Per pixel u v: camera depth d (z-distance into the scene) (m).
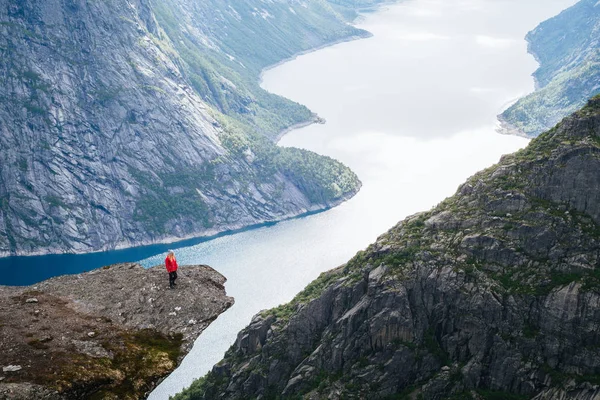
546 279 181.12
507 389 178.88
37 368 57.34
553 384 174.38
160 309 67.69
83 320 64.38
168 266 69.88
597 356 172.50
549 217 187.12
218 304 69.44
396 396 183.12
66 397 56.31
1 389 54.38
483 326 182.25
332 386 187.25
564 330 176.12
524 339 178.50
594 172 185.50
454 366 182.75
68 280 70.56
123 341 63.03
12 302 65.44
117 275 71.62
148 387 60.31
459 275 187.25
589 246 181.50
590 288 176.00
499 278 185.38
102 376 58.75
